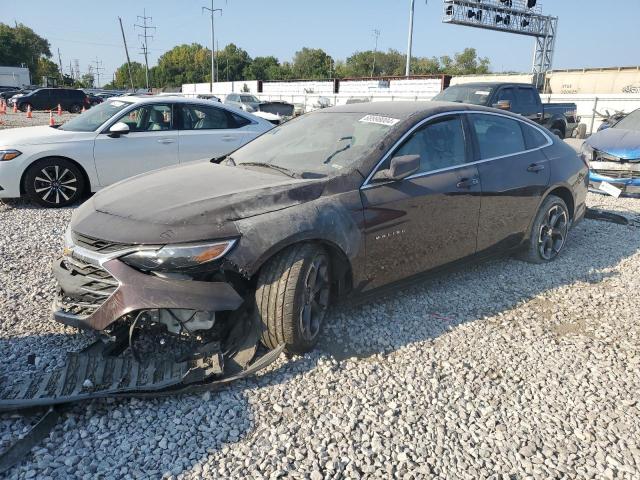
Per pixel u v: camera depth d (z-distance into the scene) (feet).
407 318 13.16
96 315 9.93
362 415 9.32
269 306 10.31
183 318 9.98
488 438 8.89
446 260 14.02
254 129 28.32
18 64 377.30
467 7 118.01
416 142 13.29
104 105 27.35
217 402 9.51
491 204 14.79
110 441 8.48
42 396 8.84
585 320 13.52
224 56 362.94
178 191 11.31
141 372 9.64
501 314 13.66
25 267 15.87
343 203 11.46
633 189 26.91
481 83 43.01
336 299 11.94
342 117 14.47
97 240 10.19
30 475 7.70
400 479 7.90
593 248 19.42
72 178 24.35
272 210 10.58
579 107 76.33
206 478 7.79
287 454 8.32
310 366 10.76
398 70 327.06
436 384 10.35
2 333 11.66
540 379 10.73
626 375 10.96
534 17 128.88
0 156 22.98
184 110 26.71
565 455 8.55
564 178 17.24
